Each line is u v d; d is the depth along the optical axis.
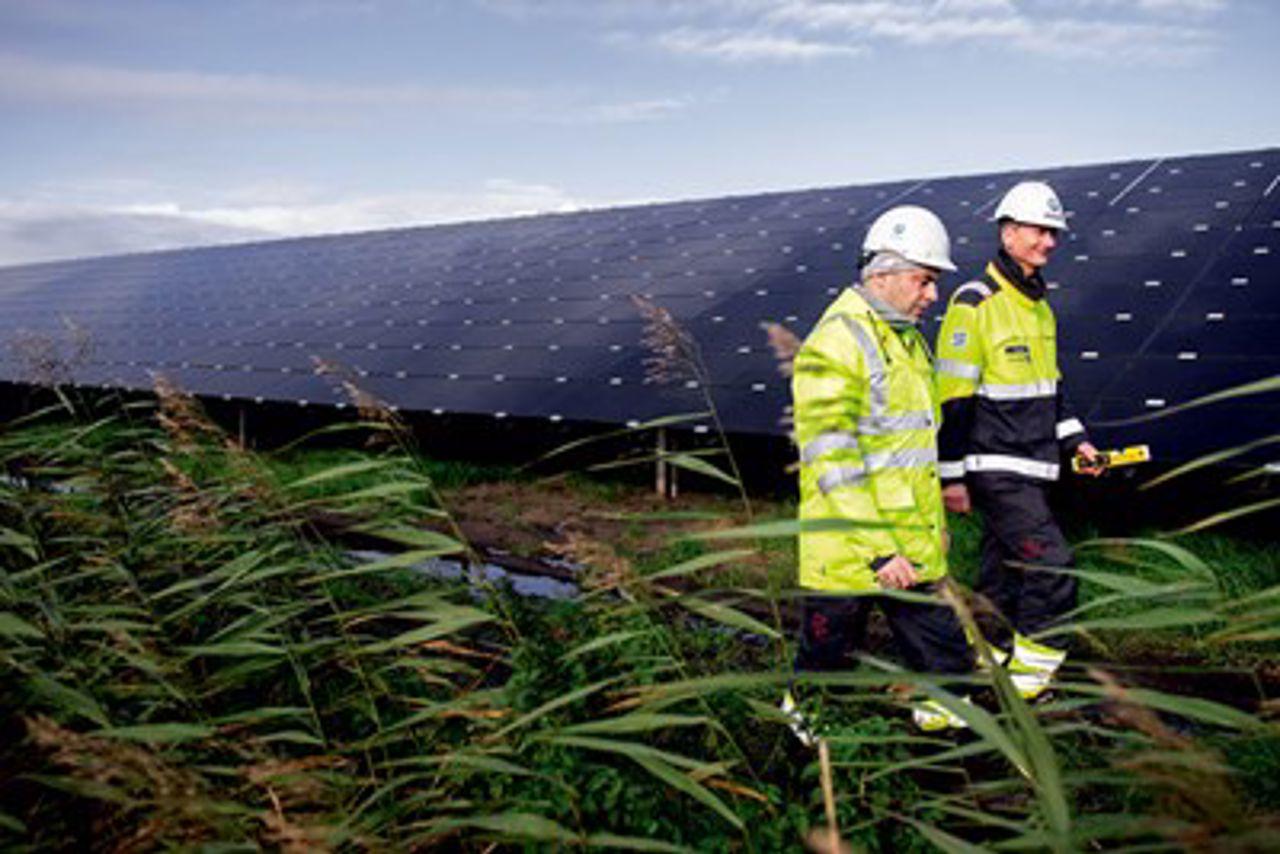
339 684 3.34
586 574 3.28
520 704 2.58
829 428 3.06
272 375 13.23
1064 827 1.31
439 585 5.11
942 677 1.66
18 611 3.03
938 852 2.28
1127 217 10.08
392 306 15.46
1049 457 3.97
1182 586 2.03
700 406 8.48
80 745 1.65
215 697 3.12
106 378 15.26
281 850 2.00
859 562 3.06
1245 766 2.89
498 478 9.55
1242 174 10.25
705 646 4.20
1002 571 4.15
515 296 13.92
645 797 2.34
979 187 12.70
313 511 6.43
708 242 13.91
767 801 2.31
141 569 3.51
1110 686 1.35
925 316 9.13
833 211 13.62
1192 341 7.22
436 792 2.27
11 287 30.94
